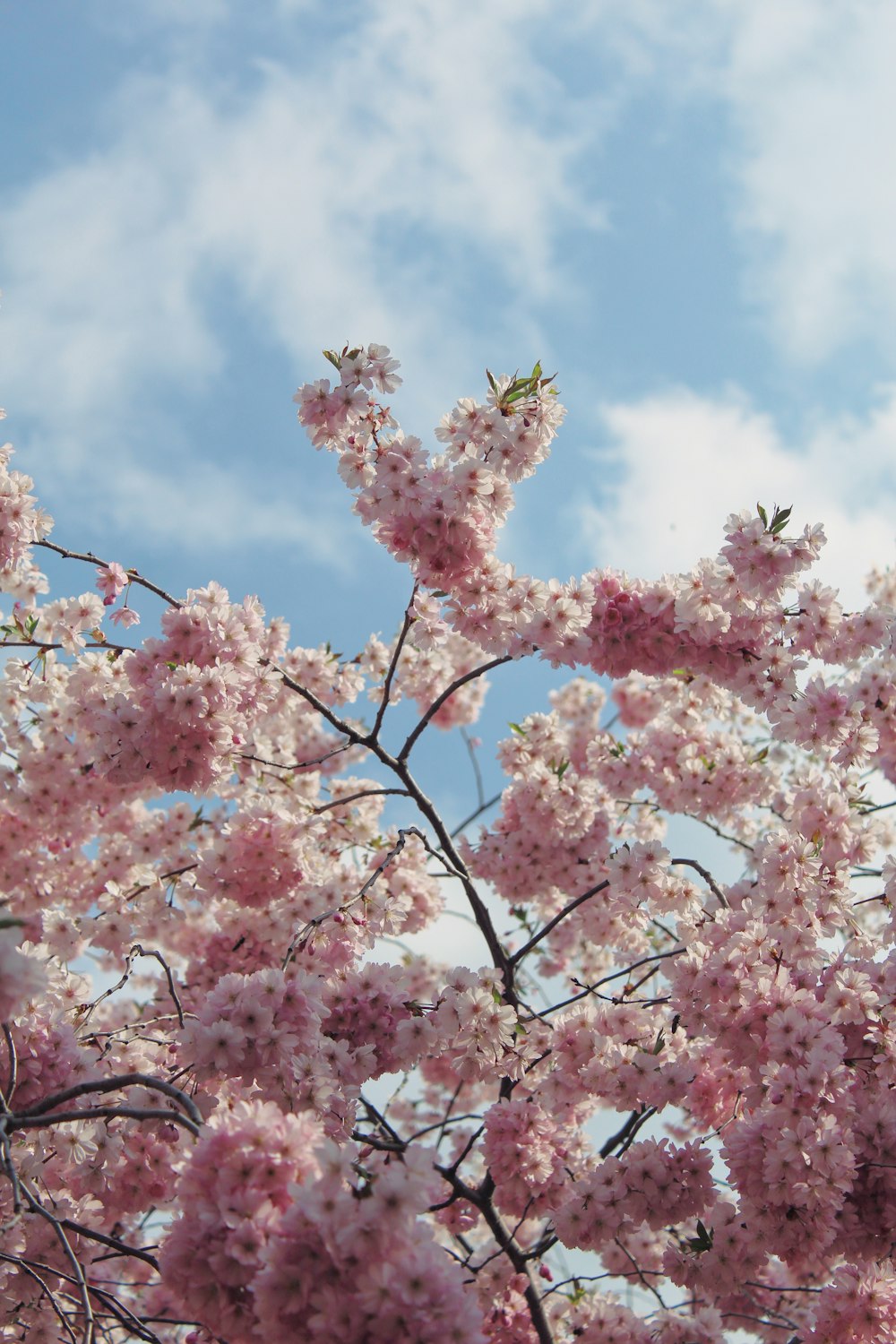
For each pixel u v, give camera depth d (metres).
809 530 5.45
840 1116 4.77
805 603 5.83
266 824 6.66
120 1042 5.65
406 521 5.38
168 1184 5.09
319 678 8.37
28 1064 4.64
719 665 5.96
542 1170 5.63
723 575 5.68
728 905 6.20
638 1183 5.29
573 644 5.78
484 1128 5.75
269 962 6.86
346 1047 5.07
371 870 7.55
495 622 5.70
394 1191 2.89
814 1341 4.72
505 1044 5.28
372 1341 2.80
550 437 5.46
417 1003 5.44
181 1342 6.79
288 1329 2.88
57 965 5.57
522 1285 6.26
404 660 8.52
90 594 6.64
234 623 5.91
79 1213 4.85
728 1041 5.29
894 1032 5.10
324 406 5.44
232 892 6.67
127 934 7.16
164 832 7.96
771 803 8.47
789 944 5.41
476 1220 7.07
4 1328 4.82
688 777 7.96
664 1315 5.67
